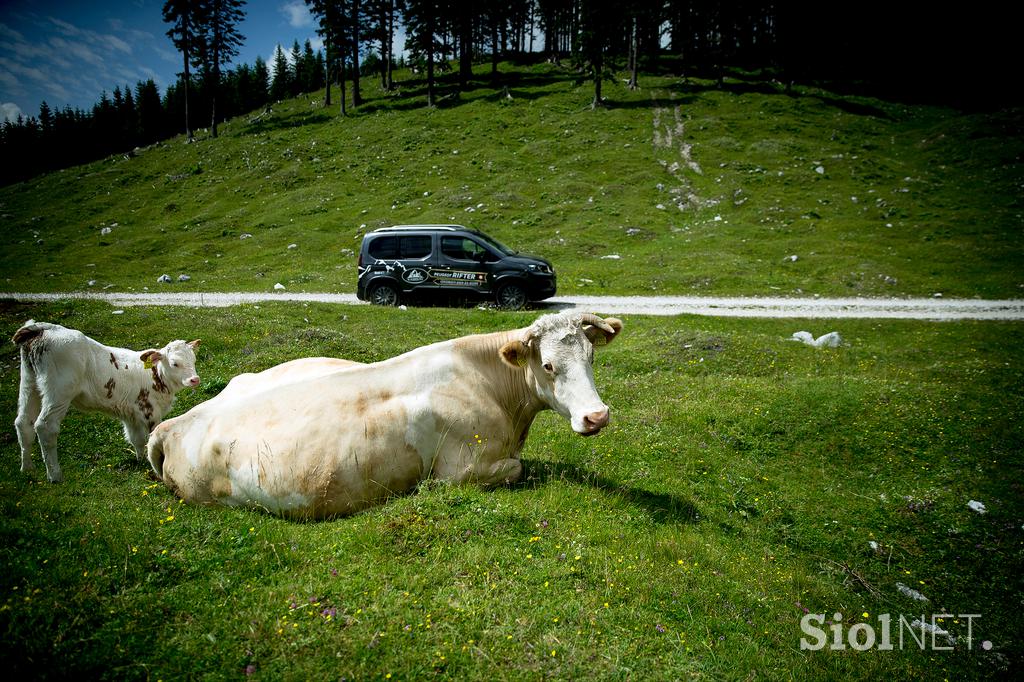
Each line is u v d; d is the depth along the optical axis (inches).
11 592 151.9
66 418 325.4
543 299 739.4
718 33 2657.5
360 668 136.3
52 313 534.6
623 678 140.6
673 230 1163.3
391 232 754.2
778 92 2207.2
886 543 269.9
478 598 162.2
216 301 809.5
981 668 201.9
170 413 353.7
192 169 1948.8
